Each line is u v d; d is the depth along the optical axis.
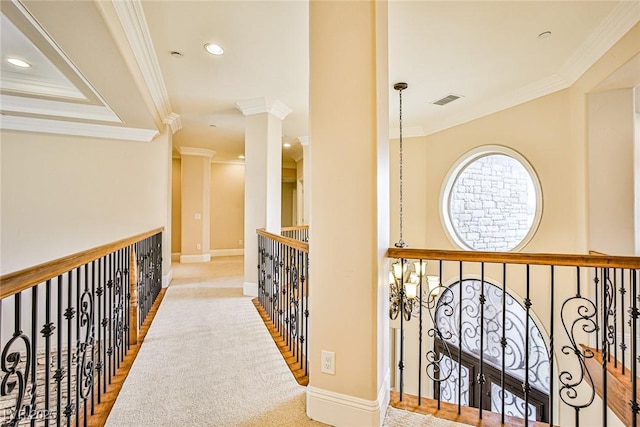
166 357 2.39
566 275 3.15
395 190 5.15
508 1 2.14
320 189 1.73
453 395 4.54
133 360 2.34
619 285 2.75
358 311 1.64
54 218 4.01
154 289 3.87
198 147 6.71
